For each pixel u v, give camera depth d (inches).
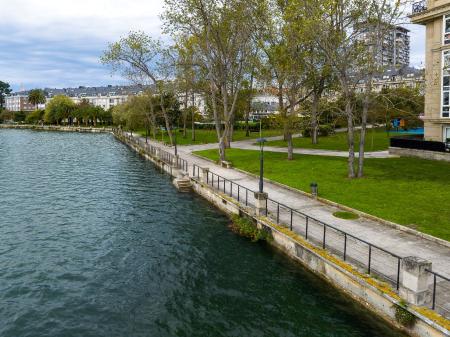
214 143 2432.3
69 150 2613.2
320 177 1122.7
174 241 804.0
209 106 2431.1
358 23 1048.2
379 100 1583.4
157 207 1065.5
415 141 1412.4
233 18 1428.4
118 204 1110.4
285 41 1375.5
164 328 510.0
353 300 524.4
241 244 772.6
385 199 856.3
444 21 1334.9
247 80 2220.7
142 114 2896.2
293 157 1530.5
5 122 6378.0
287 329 498.3
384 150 1656.0
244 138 2588.6
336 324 499.2
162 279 640.4
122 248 775.7
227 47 1518.2
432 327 409.7
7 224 927.0
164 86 2322.8
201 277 642.8
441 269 530.0
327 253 590.2
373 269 534.6
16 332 506.3
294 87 1409.9
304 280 611.2
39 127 5570.9
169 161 1679.4
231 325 511.8
